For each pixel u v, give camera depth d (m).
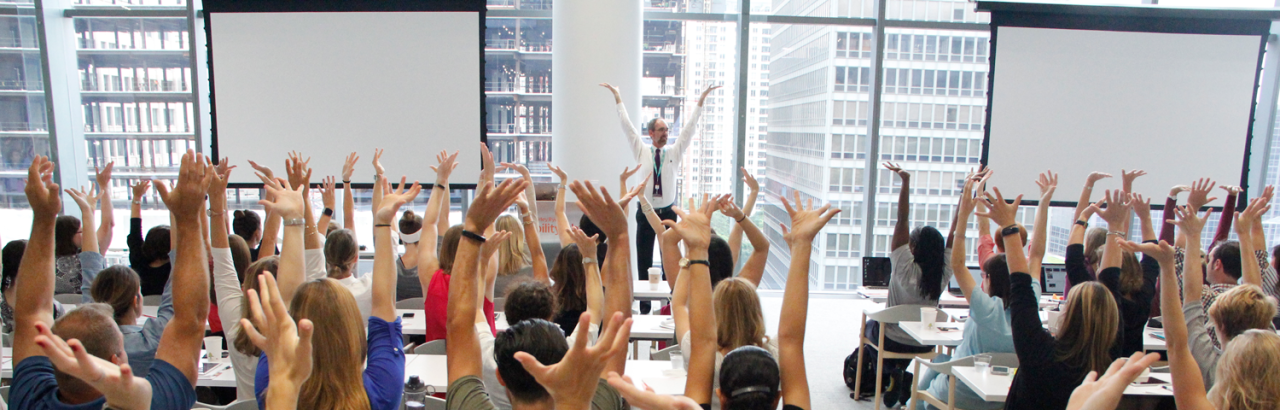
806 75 6.64
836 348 5.29
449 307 1.57
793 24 6.55
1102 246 4.01
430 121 6.13
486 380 1.87
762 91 6.62
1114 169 6.32
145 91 6.40
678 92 6.67
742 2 6.44
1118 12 6.15
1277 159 6.57
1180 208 2.38
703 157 6.78
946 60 6.59
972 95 6.64
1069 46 6.18
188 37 6.27
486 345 1.90
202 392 2.90
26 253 1.64
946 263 4.05
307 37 6.01
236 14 5.97
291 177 2.98
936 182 6.77
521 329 1.38
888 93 6.63
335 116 6.11
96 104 6.41
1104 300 2.21
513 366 1.33
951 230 4.15
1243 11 6.16
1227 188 3.96
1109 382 1.34
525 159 6.56
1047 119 6.27
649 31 6.57
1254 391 1.65
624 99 5.96
